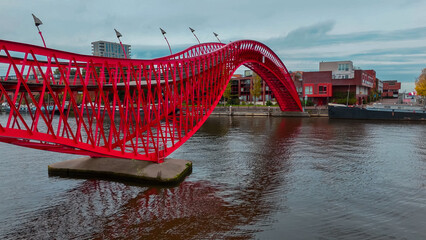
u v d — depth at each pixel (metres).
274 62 89.94
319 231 19.69
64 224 20.36
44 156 40.12
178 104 33.44
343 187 28.59
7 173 31.77
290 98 110.50
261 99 145.50
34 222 20.61
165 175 28.84
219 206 23.53
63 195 25.48
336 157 41.38
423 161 39.09
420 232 19.61
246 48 66.94
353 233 19.47
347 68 128.38
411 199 25.55
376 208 23.58
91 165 31.25
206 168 34.84
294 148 47.94
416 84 122.50
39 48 18.11
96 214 21.86
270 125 82.69
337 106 102.50
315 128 74.50
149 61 27.27
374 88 176.12
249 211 22.67
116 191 26.52
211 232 19.34
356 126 78.44
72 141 21.28
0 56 21.09
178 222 20.70
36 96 123.62
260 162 38.28
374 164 37.50
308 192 27.08
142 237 18.67
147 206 23.36
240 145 50.62
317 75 123.06
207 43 55.53
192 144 51.19
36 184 28.17
